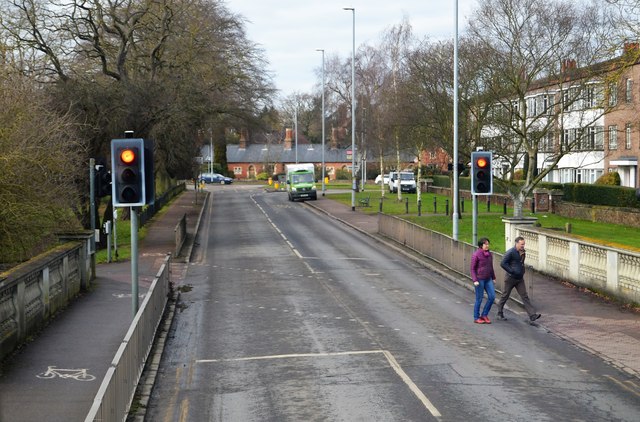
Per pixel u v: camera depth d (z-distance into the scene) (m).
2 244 22.31
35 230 23.06
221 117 52.09
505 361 14.04
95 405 7.38
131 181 13.98
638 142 52.88
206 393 12.18
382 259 30.78
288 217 52.09
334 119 119.62
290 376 13.03
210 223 48.03
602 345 15.31
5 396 11.43
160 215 52.47
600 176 56.16
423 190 75.69
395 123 51.09
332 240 38.00
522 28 38.12
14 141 22.05
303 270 27.36
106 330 16.38
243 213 55.94
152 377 12.96
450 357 14.30
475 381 12.57
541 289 21.98
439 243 28.34
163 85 35.38
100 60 38.97
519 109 54.28
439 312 19.25
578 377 12.93
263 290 22.92
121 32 35.25
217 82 46.44
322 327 17.28
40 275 16.66
